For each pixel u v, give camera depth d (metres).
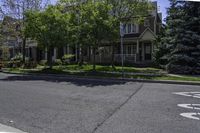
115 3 35.03
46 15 33.06
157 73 28.98
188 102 14.20
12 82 24.36
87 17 29.52
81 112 12.48
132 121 10.84
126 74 27.89
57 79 26.36
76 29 30.69
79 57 48.16
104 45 45.81
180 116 11.48
